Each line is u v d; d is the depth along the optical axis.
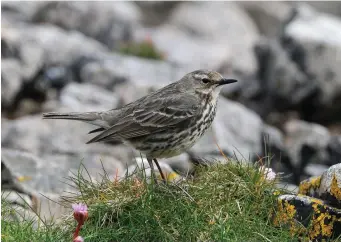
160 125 10.75
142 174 10.30
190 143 11.02
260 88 20.86
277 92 20.59
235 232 9.40
